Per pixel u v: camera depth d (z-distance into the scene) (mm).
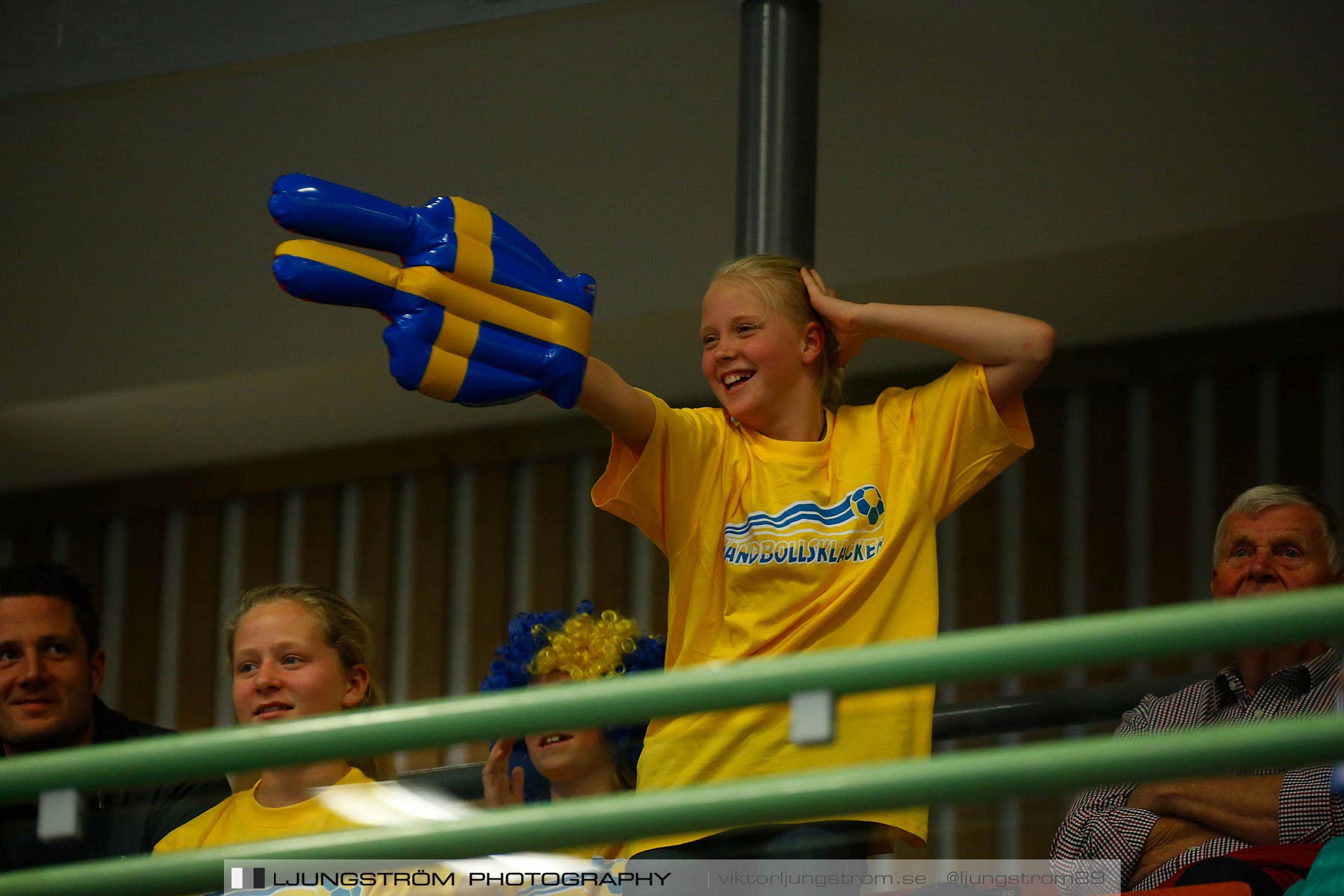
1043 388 18562
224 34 14141
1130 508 18062
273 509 21578
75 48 14508
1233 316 17688
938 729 7332
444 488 20828
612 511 7734
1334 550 8734
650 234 15383
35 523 22406
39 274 16953
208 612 21547
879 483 7613
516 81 14344
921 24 13297
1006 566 18312
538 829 4859
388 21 13820
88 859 5363
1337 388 17547
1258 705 7406
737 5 13195
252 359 17812
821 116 14492
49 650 9125
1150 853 6770
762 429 7887
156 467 21953
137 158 15633
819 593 7395
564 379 7246
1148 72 13758
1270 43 13414
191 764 5027
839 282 16031
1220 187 14773
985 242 15508
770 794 4648
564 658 8148
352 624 8438
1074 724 7441
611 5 13383
